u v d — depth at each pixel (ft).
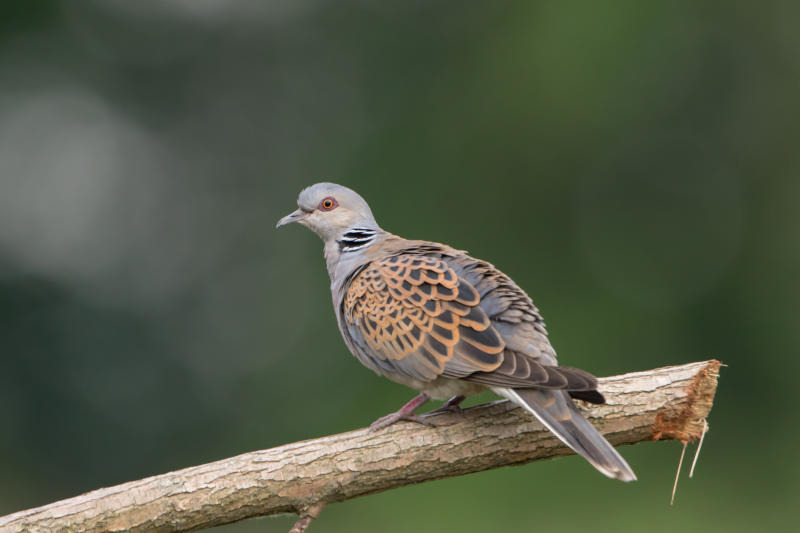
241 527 47.01
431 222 59.47
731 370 55.52
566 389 18.40
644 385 20.88
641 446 46.78
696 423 20.84
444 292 21.26
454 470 20.71
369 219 27.40
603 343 55.01
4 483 60.75
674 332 55.62
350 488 20.29
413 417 20.97
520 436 20.70
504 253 58.39
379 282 22.29
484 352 20.12
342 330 23.75
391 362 21.70
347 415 53.67
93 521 19.48
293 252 63.57
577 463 44.86
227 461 20.16
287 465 20.08
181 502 19.69
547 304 57.00
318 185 27.78
